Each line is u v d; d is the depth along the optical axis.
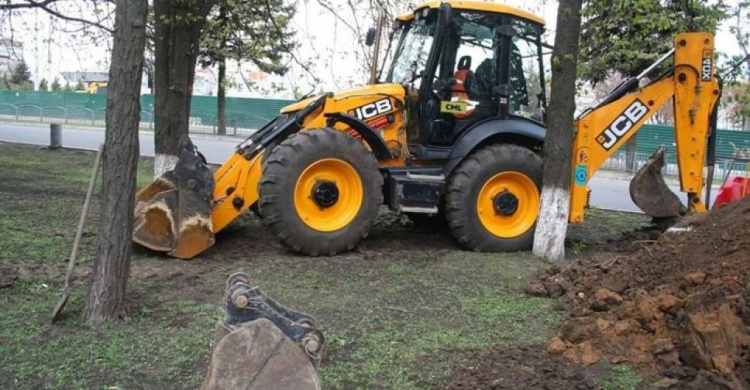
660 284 5.68
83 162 16.36
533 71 8.92
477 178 8.19
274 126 8.41
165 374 4.39
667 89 8.49
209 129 36.16
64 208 9.82
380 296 6.24
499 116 8.62
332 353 4.84
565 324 5.27
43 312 5.35
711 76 8.48
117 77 5.01
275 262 7.32
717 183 19.75
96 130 32.66
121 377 4.32
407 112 8.49
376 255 7.88
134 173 5.21
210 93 38.38
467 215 8.18
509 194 8.34
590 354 4.75
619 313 5.16
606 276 6.18
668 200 9.28
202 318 5.42
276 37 13.14
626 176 22.92
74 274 6.40
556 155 7.80
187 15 10.54
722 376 4.24
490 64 8.60
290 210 7.43
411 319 5.62
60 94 40.34
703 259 5.67
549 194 7.89
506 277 7.04
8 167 14.74
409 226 9.96
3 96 41.50
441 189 8.16
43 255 6.98
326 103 8.05
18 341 4.78
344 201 7.82
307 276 6.81
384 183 8.29
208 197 7.30
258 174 7.75
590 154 8.19
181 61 10.84
